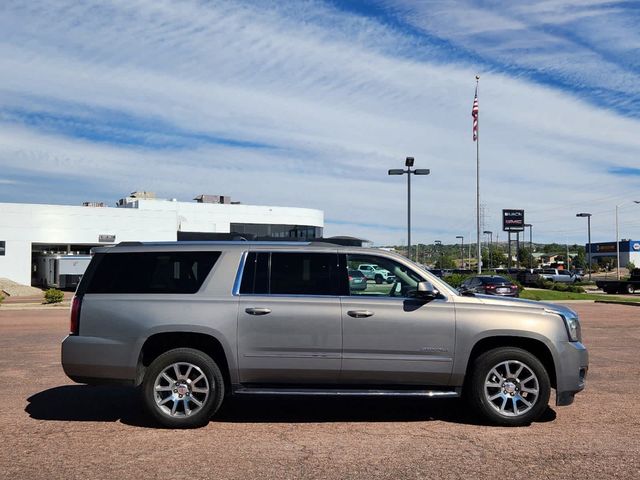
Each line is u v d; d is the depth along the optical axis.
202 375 6.61
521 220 82.00
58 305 27.78
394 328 6.63
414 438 6.21
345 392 6.62
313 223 68.06
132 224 48.53
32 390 8.51
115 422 6.85
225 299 6.71
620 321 20.25
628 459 5.50
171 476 5.08
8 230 44.66
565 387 6.68
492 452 5.73
